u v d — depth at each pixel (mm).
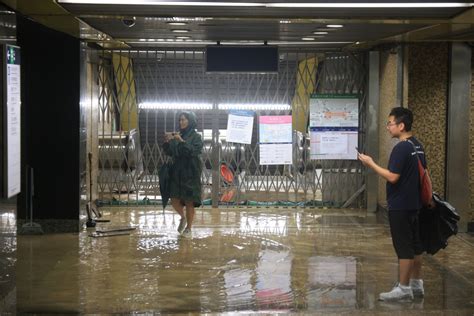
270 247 8945
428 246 6746
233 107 12016
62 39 9672
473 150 10344
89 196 10922
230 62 10594
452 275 7621
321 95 11781
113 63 12125
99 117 11977
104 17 7621
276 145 12023
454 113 10281
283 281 7254
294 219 11008
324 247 8969
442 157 10500
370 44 10758
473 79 10289
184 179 9555
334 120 11812
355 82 11859
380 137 11523
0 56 5820
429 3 6723
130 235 9656
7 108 5848
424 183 6469
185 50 11594
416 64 10492
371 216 11328
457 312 6168
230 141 12000
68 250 8688
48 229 9797
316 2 6668
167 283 7152
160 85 12266
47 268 7766
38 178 9781
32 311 6184
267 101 12016
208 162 12383
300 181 12164
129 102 12211
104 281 7219
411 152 6387
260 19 7711
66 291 6840
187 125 9516
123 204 12109
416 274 6727
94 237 9500
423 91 10508
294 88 12055
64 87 9711
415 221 6531
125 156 12062
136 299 6566
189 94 12203
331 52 11750
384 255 8516
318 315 6035
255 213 11531
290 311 6164
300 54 11938
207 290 6887
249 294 6750
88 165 10844
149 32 9227
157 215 11258
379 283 7199
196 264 7980
